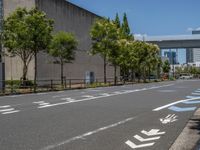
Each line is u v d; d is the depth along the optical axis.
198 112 16.25
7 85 38.91
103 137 9.85
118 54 56.28
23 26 36.16
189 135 10.31
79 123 12.47
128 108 17.83
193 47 87.69
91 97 25.62
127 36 78.94
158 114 15.42
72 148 8.41
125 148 8.44
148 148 8.46
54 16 51.34
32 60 45.69
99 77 69.81
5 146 8.59
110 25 55.06
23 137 9.74
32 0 46.22
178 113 15.85
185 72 166.38
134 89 38.78
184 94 29.52
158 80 90.62
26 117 13.95
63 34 44.16
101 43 55.09
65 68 54.97
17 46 36.56
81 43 61.22
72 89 39.84
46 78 48.81
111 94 29.39
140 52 76.31
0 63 31.53
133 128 11.50
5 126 11.64
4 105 19.08
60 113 15.40
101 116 14.50
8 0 46.94
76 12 59.19
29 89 35.72
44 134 10.23
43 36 36.69
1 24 38.78
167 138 9.77
